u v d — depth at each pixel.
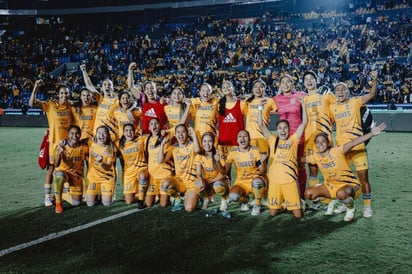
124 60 32.06
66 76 30.61
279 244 4.77
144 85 7.41
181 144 6.43
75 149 6.62
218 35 33.22
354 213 5.85
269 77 25.33
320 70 25.05
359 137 5.55
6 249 4.81
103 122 7.55
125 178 6.74
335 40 28.34
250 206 6.46
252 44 30.75
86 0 38.28
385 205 6.28
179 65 30.27
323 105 6.46
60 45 34.66
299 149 6.41
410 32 26.64
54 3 38.75
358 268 4.09
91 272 4.15
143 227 5.51
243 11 35.62
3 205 6.76
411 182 7.77
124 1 37.84
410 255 4.36
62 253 4.66
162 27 36.25
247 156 6.10
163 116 7.41
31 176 9.23
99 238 5.12
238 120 6.95
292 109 6.63
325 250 4.56
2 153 12.95
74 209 6.50
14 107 27.36
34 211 6.39
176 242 4.91
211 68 28.77
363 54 25.97
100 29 37.75
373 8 30.52
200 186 6.13
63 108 7.35
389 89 21.03
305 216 5.86
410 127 16.33
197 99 7.34
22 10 38.81
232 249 4.64
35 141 16.12
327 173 5.75
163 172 6.52
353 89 22.88
